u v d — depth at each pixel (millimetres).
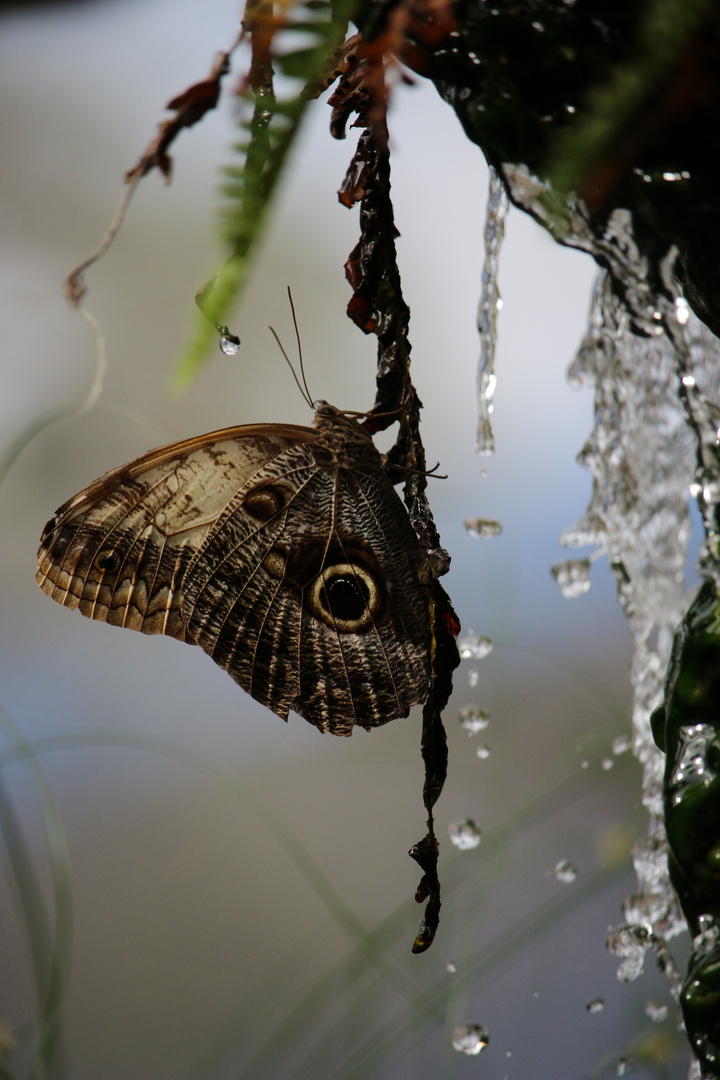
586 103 1358
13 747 1637
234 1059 1694
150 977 1729
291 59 1000
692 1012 1472
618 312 1520
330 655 1564
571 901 1670
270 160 1098
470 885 1719
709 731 1479
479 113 1456
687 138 1309
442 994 1673
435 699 1483
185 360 1142
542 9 1324
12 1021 1670
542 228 1466
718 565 1483
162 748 1665
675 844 1479
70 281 1459
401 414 1489
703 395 1488
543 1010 1662
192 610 1562
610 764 1700
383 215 1482
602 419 1531
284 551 1564
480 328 1521
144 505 1555
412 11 1352
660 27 1009
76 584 1553
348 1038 1673
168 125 1432
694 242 1459
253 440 1562
